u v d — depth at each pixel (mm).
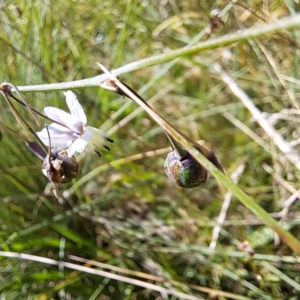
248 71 142
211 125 138
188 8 153
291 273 102
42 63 127
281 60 131
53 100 124
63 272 107
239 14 136
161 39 151
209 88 147
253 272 104
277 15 124
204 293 104
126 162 121
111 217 121
